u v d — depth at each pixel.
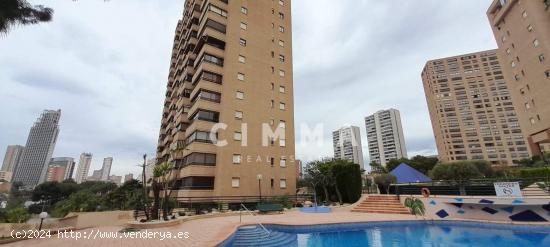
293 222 13.77
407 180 22.36
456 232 12.41
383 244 10.52
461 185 17.58
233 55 30.19
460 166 30.89
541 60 35.69
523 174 24.05
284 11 37.00
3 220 12.99
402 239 11.27
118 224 14.04
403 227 13.80
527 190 15.04
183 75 37.84
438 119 98.44
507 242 10.41
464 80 96.38
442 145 96.62
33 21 5.31
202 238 9.67
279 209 19.41
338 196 23.55
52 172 121.62
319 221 14.11
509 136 86.56
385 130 120.62
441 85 99.94
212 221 14.66
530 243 10.16
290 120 32.19
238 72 29.98
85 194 22.75
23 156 117.62
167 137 42.94
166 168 15.75
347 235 12.05
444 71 100.50
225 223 13.69
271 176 28.52
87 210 20.95
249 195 26.50
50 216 21.25
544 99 35.31
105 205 21.92
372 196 20.97
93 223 13.30
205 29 31.31
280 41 34.97
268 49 33.41
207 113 28.44
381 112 123.94
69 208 20.88
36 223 12.16
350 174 23.52
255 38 32.72
